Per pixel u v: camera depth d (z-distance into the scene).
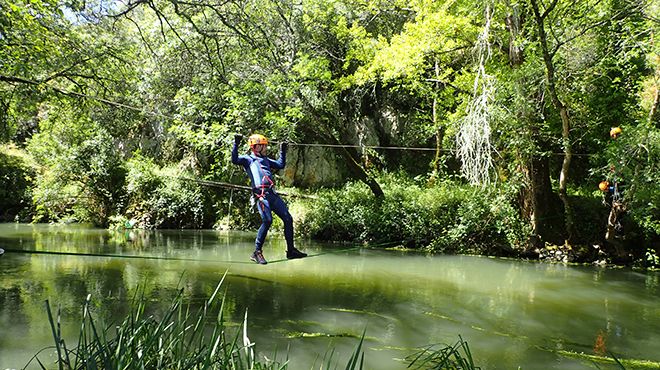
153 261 11.42
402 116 19.62
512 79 10.74
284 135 13.58
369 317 7.02
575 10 10.98
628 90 13.09
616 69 12.33
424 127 15.66
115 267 10.53
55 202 19.89
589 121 12.44
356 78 14.55
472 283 9.62
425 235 14.05
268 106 13.95
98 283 8.81
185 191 19.52
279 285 9.02
